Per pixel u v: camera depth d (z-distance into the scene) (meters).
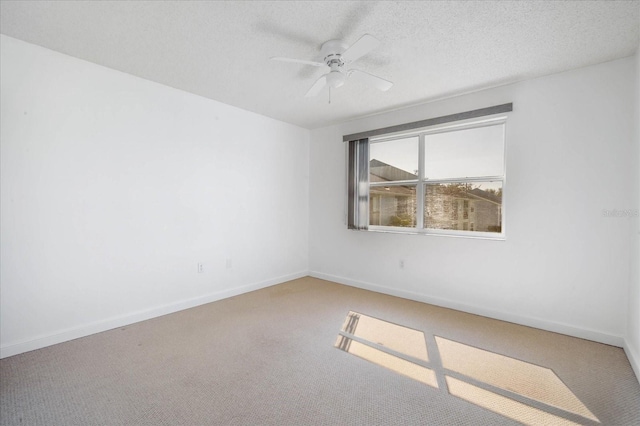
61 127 2.38
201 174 3.33
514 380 1.92
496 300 2.96
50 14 1.88
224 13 1.86
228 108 3.57
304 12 1.84
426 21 1.91
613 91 2.39
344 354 2.24
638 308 2.03
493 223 3.09
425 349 2.32
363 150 3.94
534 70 2.59
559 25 1.94
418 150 3.58
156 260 2.97
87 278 2.53
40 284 2.29
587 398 1.74
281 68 2.60
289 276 4.42
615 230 2.39
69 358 2.14
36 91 2.26
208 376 1.94
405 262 3.60
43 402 1.67
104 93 2.60
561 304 2.63
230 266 3.64
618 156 2.38
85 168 2.50
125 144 2.74
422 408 1.66
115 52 2.35
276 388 1.83
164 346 2.34
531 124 2.75
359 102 3.42
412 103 3.44
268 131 4.05
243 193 3.77
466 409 1.65
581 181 2.53
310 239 4.68
